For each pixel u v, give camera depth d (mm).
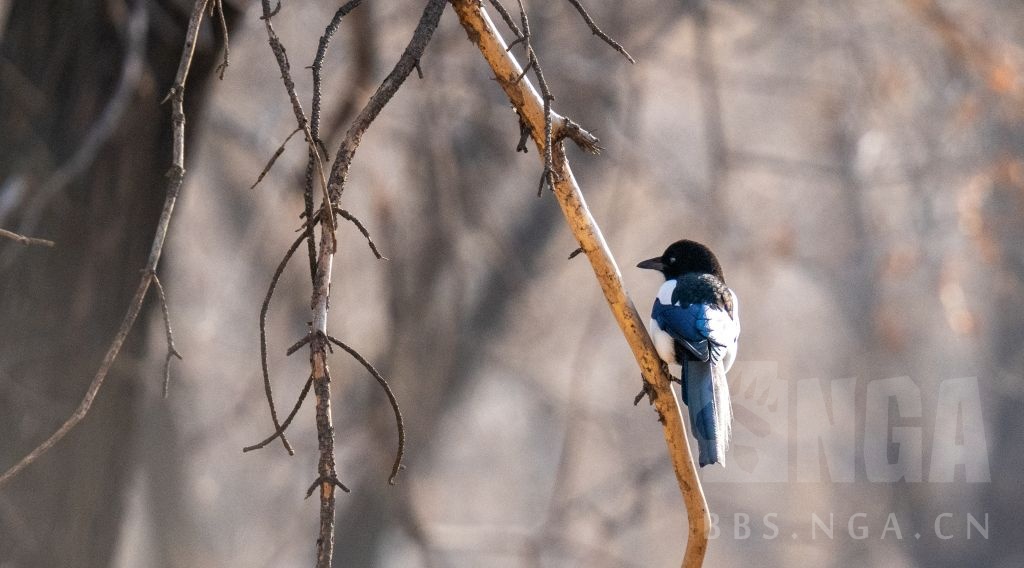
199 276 17938
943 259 18109
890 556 21625
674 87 18328
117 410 10562
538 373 19250
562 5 15609
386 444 16609
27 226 9617
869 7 16219
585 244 5461
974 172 16688
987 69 14492
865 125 17062
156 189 10578
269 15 4758
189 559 17984
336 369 17484
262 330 4609
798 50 17484
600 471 19891
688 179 17188
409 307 16219
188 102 10562
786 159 17219
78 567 10414
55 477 10312
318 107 4738
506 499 23406
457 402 18719
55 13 10141
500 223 17922
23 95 10086
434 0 5195
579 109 15844
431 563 16969
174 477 17109
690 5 15750
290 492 19078
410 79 15016
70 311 10273
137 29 9844
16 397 10148
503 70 5375
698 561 5449
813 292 22188
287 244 16984
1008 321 22594
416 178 16031
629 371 20484
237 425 18266
